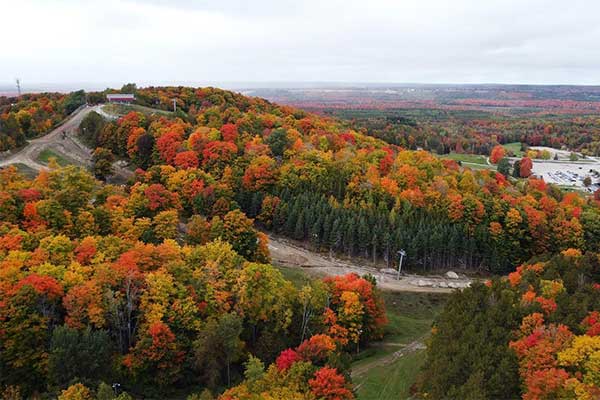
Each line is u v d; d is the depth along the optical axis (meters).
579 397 48.97
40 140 159.00
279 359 61.69
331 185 134.12
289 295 79.19
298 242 127.38
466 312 69.12
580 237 133.00
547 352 54.81
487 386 53.31
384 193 133.12
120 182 140.25
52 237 80.19
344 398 54.97
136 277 70.12
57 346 59.06
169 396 64.88
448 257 126.88
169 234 98.94
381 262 123.75
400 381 67.94
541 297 69.44
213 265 76.38
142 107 188.75
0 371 59.09
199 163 139.00
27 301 62.25
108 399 51.81
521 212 133.38
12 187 100.38
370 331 83.56
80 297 65.00
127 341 68.44
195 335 69.81
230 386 67.12
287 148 149.88
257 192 132.50
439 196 132.62
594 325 59.16
